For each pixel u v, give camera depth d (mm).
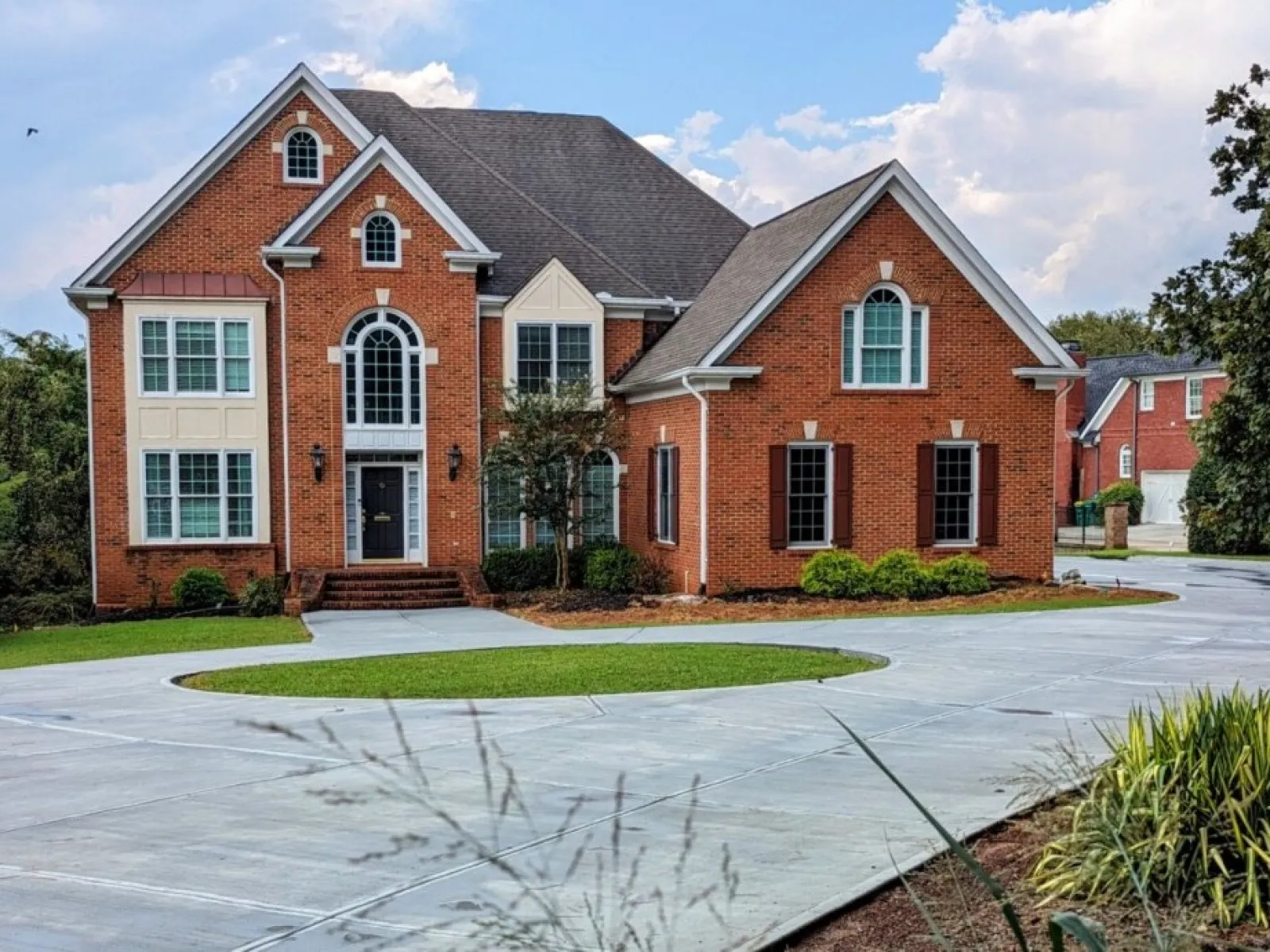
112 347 26656
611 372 29078
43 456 30578
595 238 31203
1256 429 14812
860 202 24484
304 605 24797
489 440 27891
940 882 6488
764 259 27328
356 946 5828
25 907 6520
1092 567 33125
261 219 27375
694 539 24562
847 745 10359
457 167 31859
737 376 23906
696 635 18984
